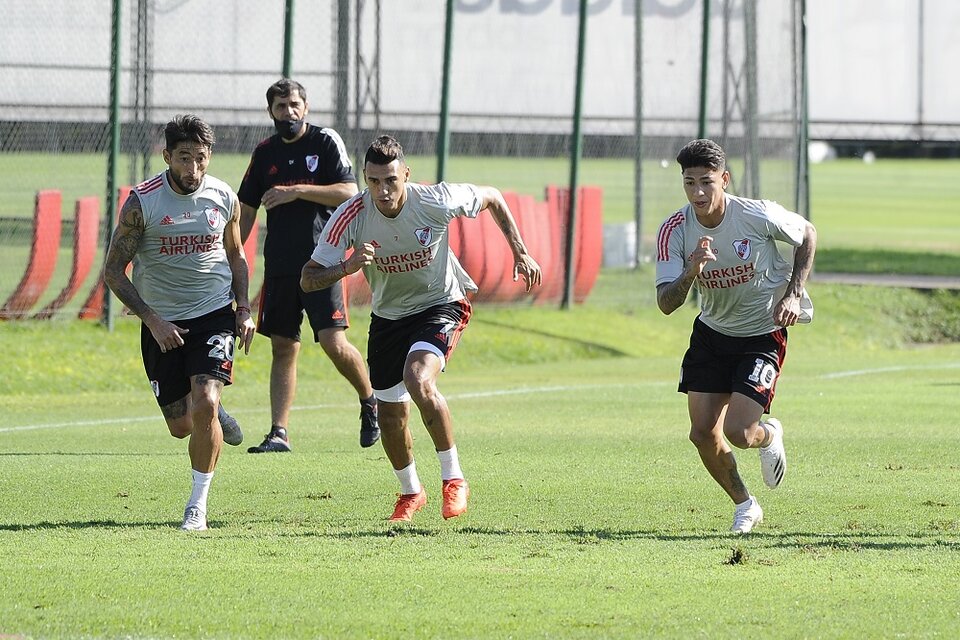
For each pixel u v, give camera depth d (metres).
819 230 122.12
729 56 74.38
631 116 75.06
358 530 24.58
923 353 65.75
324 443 37.31
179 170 24.70
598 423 40.84
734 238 24.02
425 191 24.62
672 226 24.42
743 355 24.88
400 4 70.19
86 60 66.06
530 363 60.34
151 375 26.39
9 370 50.56
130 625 17.64
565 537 23.73
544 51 73.50
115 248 24.88
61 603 18.69
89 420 42.38
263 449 35.47
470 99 72.38
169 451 35.53
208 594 19.20
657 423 40.84
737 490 25.03
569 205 68.44
